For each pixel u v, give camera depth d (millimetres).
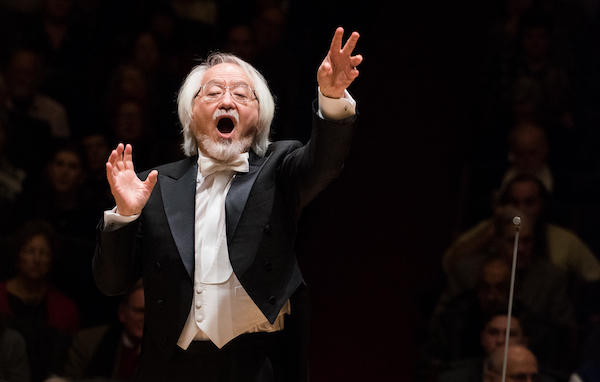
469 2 24031
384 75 23828
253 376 6789
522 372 13172
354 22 23703
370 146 23062
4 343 14680
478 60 23375
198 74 7711
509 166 19484
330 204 22125
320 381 19578
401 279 21031
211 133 7199
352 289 20906
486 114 20672
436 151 22625
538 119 20094
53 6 18766
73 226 17062
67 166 17328
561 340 15555
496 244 16703
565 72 20469
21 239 15781
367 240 21672
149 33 19719
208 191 7207
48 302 15695
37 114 17891
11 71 17922
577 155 19578
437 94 23375
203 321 6770
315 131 6762
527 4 20953
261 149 7473
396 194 22312
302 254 21344
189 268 6816
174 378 6820
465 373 14703
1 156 17109
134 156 18516
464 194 19844
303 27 21953
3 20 18500
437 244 21391
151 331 6918
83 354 15148
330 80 6547
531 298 16094
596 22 20781
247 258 6816
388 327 20312
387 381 19484
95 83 18891
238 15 21031
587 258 17047
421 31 24188
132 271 7121
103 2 19562
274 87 20609
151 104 18984
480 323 15781
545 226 17125
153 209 7168
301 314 7133
